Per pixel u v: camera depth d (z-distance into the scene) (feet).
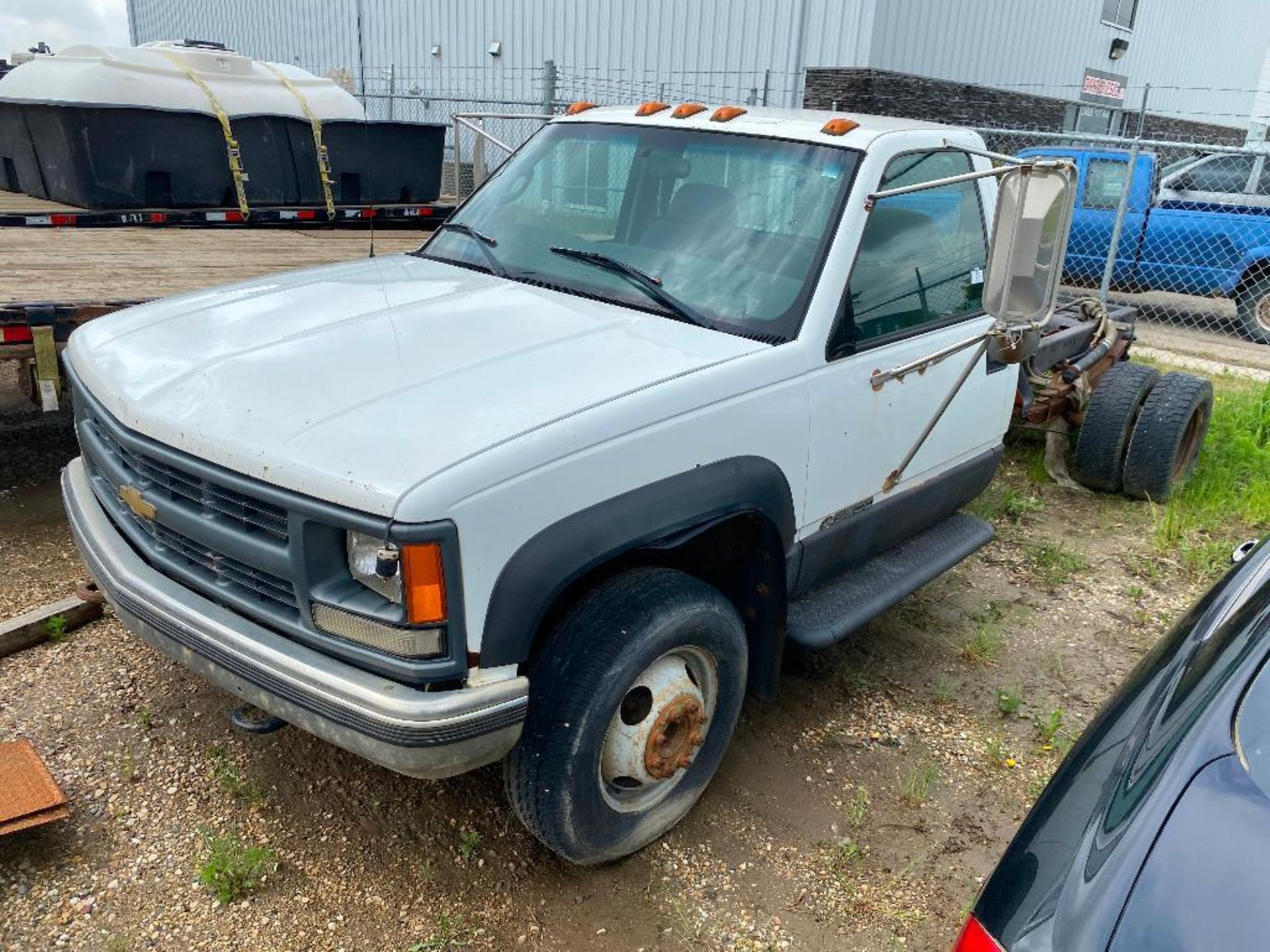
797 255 10.61
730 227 11.16
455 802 10.26
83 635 12.62
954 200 12.69
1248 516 19.76
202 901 8.82
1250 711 5.51
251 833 9.61
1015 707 12.61
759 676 10.65
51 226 20.03
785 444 9.89
